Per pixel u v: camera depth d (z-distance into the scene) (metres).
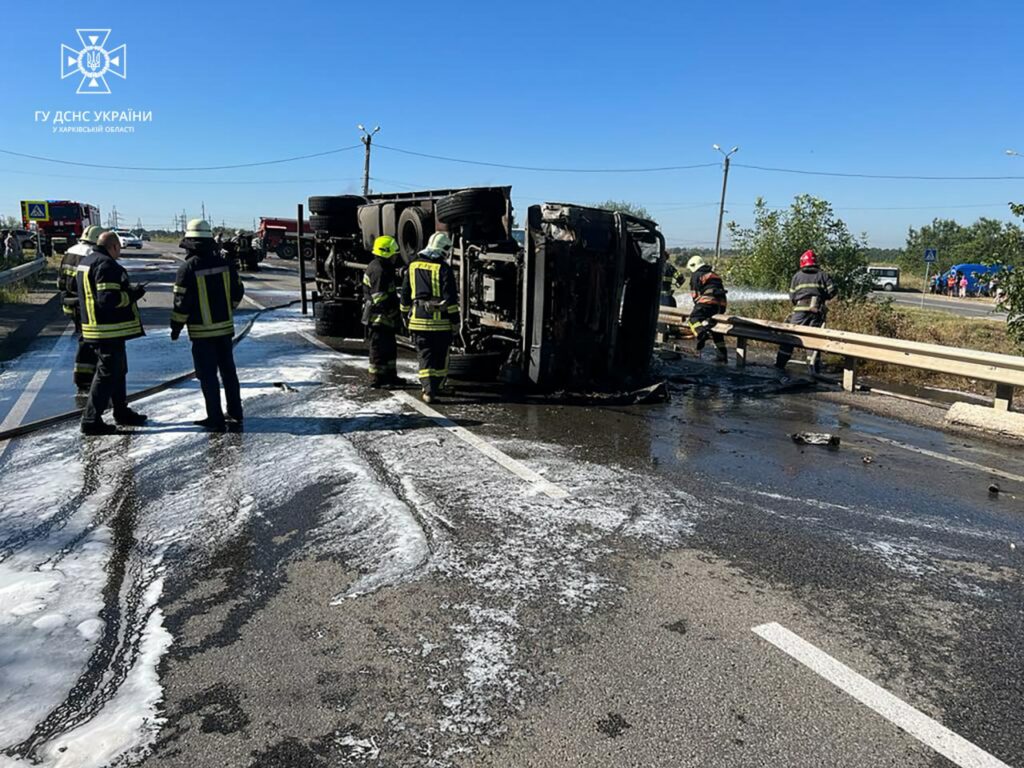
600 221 8.39
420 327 7.80
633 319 9.16
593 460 6.01
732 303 16.95
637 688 2.96
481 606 3.58
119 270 6.31
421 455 5.98
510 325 8.61
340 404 7.75
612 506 4.95
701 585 3.85
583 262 8.32
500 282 8.70
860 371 10.76
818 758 2.57
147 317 14.99
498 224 9.08
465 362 8.86
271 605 3.56
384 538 4.33
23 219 43.84
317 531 4.43
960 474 5.91
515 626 3.41
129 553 4.11
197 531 4.41
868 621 3.52
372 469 5.57
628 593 3.74
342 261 12.81
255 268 33.16
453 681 2.98
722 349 11.80
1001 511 5.07
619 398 8.35
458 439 6.51
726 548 4.32
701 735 2.69
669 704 2.86
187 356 10.28
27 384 8.36
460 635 3.32
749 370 10.85
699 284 11.73
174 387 8.41
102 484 5.18
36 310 15.84
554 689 2.94
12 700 2.80
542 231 8.08
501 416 7.42
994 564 4.20
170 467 5.56
